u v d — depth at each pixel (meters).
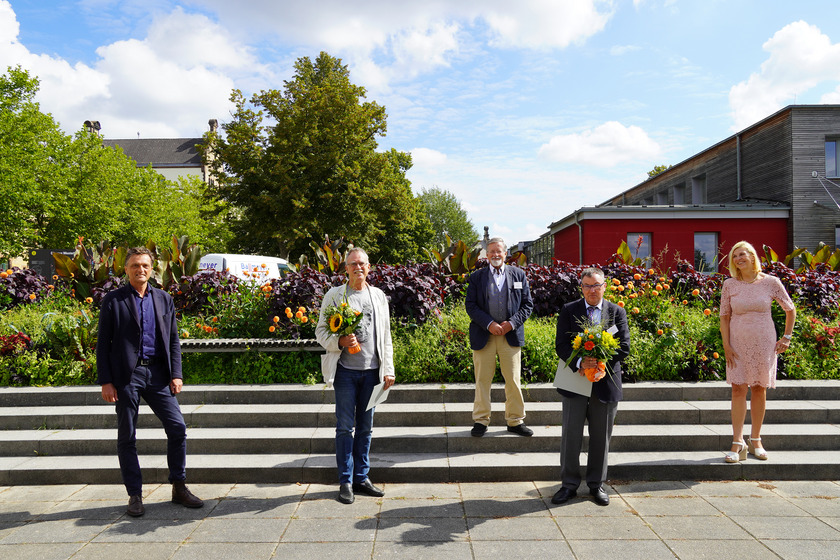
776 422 5.04
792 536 3.29
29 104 20.61
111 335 3.70
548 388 5.41
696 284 7.67
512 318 4.56
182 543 3.23
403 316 6.57
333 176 22.55
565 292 7.47
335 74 26.27
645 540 3.24
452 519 3.56
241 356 5.96
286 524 3.49
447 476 4.25
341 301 4.03
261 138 23.30
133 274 3.71
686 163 25.12
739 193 20.81
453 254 8.32
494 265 4.71
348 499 3.83
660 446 4.62
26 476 4.24
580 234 17.73
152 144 62.91
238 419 4.96
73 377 5.78
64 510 3.75
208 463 4.33
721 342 6.11
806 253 9.21
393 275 6.87
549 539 3.27
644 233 17.61
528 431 4.67
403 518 3.58
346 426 3.91
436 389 5.42
